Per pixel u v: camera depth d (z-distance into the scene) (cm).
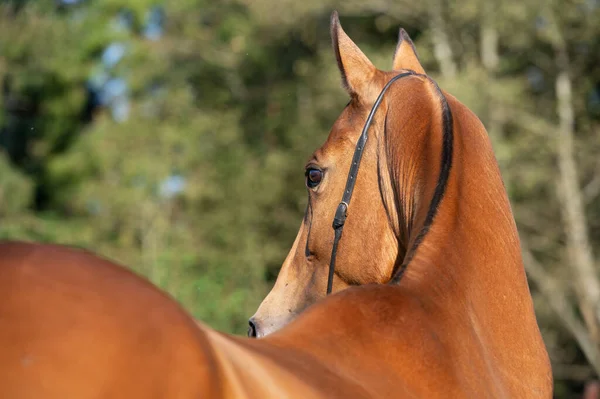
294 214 2002
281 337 210
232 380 161
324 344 212
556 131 2050
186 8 2469
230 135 2128
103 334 146
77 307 147
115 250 1678
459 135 293
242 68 2411
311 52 2439
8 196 2161
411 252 259
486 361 250
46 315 144
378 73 333
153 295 157
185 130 2098
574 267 1941
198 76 2480
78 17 2672
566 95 2139
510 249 279
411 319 232
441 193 274
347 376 205
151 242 1642
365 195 318
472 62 2027
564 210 1984
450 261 258
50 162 2539
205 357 157
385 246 312
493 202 283
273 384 172
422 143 296
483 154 295
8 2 2541
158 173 1916
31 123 2628
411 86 318
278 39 2388
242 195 1962
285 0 2194
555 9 2059
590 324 1916
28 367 139
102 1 2577
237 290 1375
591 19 2089
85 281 151
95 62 2569
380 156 316
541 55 2202
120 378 145
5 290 145
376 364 216
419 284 247
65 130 2639
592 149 2053
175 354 153
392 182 305
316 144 2078
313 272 336
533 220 2023
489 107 1969
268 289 1569
